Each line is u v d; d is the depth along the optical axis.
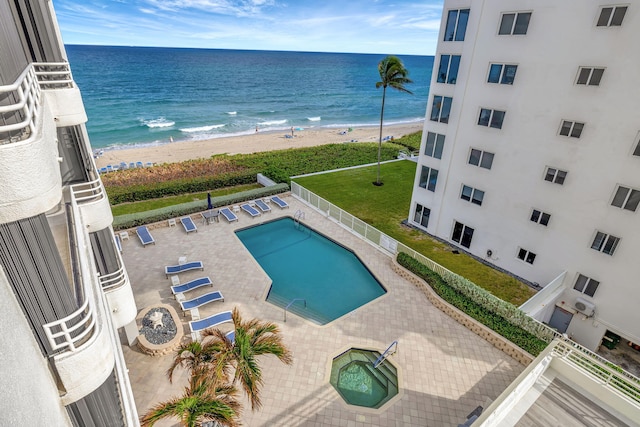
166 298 17.83
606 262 16.31
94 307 5.80
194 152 53.03
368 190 33.25
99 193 10.19
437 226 24.59
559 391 9.58
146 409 12.30
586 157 16.11
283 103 103.44
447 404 13.06
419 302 18.23
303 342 15.54
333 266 21.58
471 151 20.88
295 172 38.25
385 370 14.49
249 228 25.33
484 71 18.84
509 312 15.73
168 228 24.62
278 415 12.47
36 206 4.31
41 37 8.48
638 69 13.94
